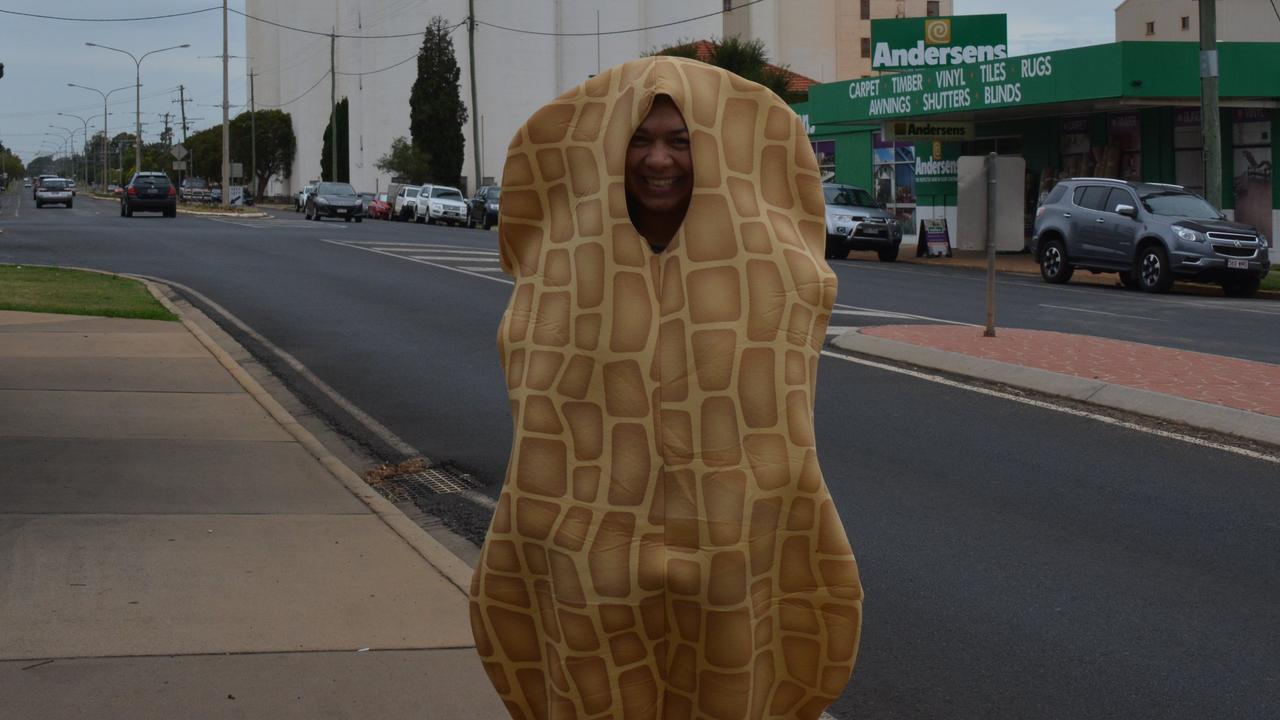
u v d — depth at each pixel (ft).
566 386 9.08
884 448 30.73
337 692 15.46
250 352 44.11
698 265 9.00
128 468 26.40
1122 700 16.42
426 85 233.14
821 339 9.34
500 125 264.93
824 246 9.50
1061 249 85.10
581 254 9.12
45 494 24.11
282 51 373.40
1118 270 81.66
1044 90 101.76
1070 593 20.59
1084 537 23.65
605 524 9.01
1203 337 53.47
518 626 9.48
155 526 22.36
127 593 18.79
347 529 22.70
